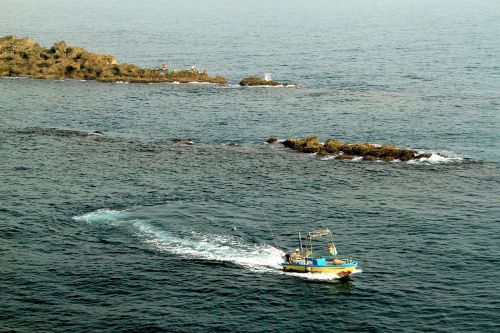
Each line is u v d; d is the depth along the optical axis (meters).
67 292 91.12
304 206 124.00
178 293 91.50
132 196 127.88
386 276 96.38
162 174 142.62
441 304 88.31
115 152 159.38
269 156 157.62
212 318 85.06
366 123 189.38
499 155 158.38
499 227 113.88
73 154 156.88
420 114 199.50
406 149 161.12
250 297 90.62
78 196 127.44
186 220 115.88
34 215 117.38
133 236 109.38
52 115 195.38
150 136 175.00
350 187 135.12
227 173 144.00
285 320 84.88
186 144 167.38
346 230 113.06
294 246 106.94
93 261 100.44
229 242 107.69
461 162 152.38
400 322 84.25
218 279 95.69
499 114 198.38
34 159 151.88
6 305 87.25
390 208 123.06
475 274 96.62
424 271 97.75
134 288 92.56
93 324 83.31
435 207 123.56
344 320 84.88
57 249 104.38
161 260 101.31
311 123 189.88
